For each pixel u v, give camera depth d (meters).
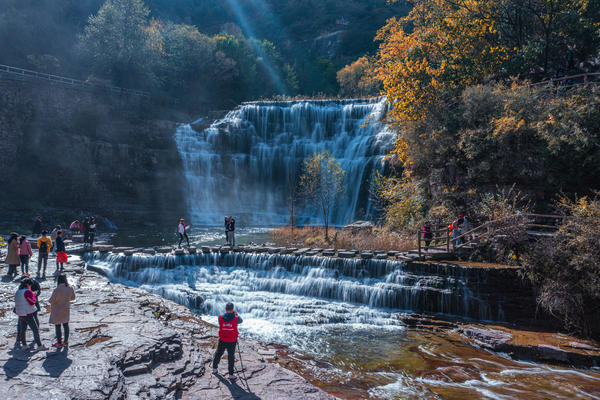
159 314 10.80
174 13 103.12
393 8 116.94
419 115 20.98
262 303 13.77
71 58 50.62
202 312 13.66
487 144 16.45
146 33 48.56
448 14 24.39
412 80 21.31
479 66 21.53
